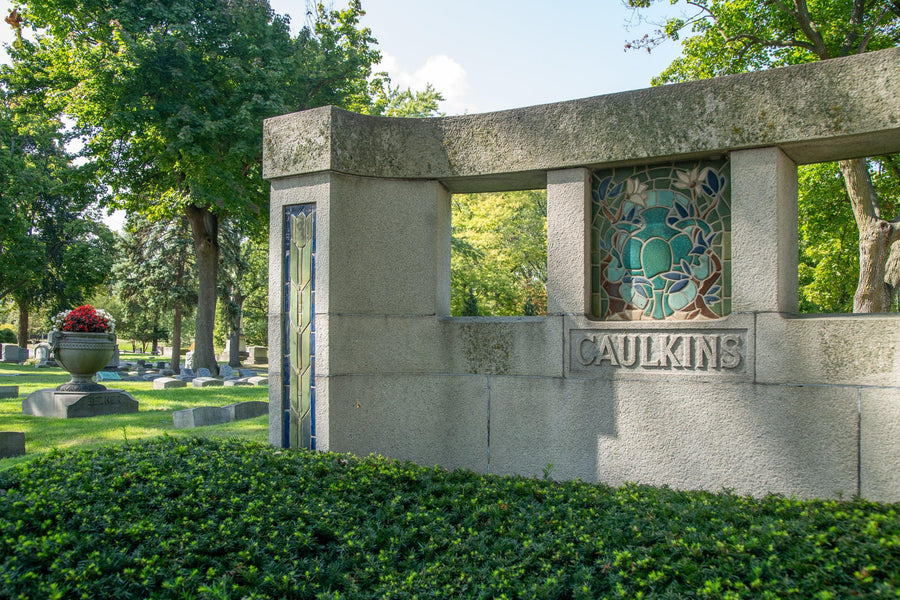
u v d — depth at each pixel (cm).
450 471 551
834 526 350
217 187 1950
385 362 595
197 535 367
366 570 342
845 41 1359
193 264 3083
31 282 3306
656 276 539
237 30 2011
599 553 350
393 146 606
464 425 579
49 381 2070
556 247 557
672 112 519
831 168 1555
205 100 1902
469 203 3122
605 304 556
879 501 432
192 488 441
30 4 1970
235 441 612
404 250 603
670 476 501
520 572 332
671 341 507
